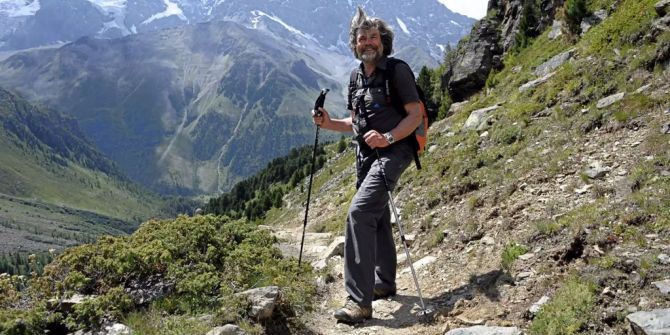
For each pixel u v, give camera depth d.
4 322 2.70
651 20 5.97
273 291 2.94
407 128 2.91
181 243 3.72
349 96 3.24
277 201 29.58
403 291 3.41
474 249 3.66
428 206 5.27
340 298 3.46
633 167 3.82
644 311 2.23
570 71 6.47
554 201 3.81
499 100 9.12
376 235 3.25
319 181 23.02
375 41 3.01
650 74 5.22
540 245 3.19
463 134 7.41
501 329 2.44
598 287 2.51
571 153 4.55
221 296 3.06
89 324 2.87
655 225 2.87
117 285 3.26
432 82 20.06
